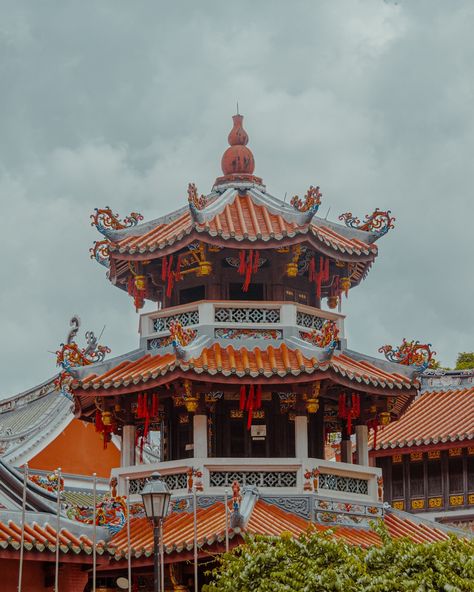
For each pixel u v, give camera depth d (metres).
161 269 39.66
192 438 37.69
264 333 37.53
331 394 37.81
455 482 51.97
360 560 26.73
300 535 27.78
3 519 31.03
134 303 39.97
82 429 52.59
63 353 37.59
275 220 38.53
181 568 35.09
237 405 37.66
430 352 38.66
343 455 39.69
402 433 52.41
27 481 32.94
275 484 36.00
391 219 40.44
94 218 39.59
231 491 35.47
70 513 32.56
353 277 41.50
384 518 38.25
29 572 31.73
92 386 36.50
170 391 36.50
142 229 40.03
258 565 27.02
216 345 36.84
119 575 36.31
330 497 36.34
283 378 35.34
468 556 26.73
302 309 38.31
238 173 41.16
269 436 37.59
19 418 56.81
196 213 37.16
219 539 32.25
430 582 25.80
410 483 52.91
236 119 42.22
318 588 26.08
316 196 37.72
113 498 32.84
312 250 38.91
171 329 35.19
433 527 38.25
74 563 31.62
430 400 54.53
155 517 28.11
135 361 38.12
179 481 36.25
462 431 50.66
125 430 38.03
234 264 38.94
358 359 39.06
